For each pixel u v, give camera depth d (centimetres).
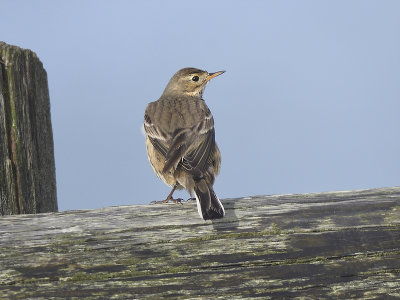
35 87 1255
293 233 931
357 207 967
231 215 947
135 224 933
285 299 888
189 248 909
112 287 864
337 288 895
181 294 871
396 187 1052
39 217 953
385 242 932
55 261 880
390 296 896
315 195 1017
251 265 899
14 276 863
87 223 934
